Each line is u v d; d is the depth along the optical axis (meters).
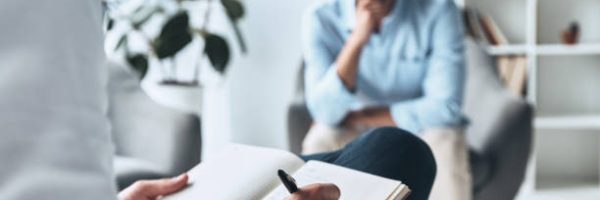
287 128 2.04
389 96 2.01
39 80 0.29
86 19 0.32
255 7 2.84
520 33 2.58
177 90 2.48
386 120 1.95
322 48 2.08
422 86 2.00
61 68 0.30
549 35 2.56
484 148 1.83
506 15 2.57
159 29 2.53
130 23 2.48
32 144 0.28
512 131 1.78
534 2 2.39
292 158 0.86
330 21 2.10
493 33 2.48
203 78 2.85
